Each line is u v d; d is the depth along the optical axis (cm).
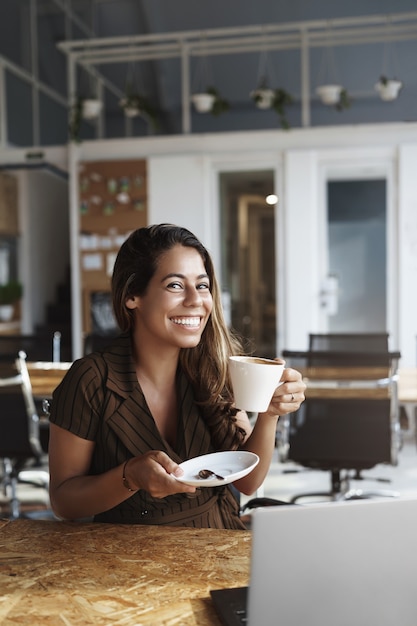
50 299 923
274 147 636
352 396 327
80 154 668
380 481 420
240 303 702
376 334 381
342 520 77
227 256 666
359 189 624
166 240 131
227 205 659
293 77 834
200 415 143
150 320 131
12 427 345
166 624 87
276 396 133
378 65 799
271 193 644
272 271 771
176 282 130
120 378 136
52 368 418
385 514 77
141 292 132
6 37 741
